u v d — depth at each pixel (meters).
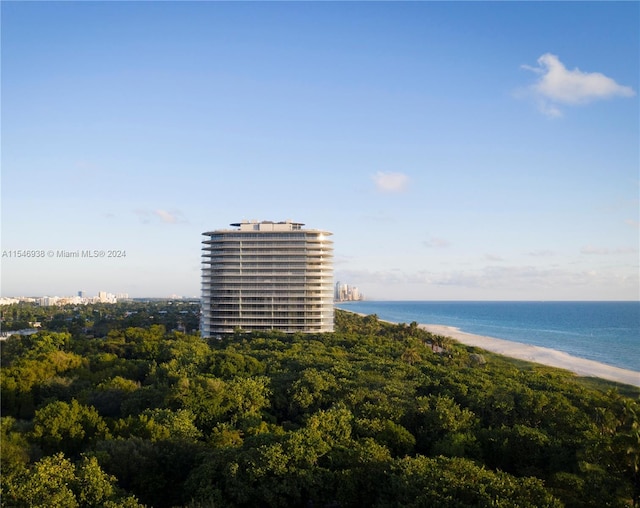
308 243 195.38
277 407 81.69
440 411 67.69
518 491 42.66
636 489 46.84
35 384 89.56
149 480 53.00
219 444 59.56
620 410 74.00
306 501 51.09
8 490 44.78
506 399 75.19
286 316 191.75
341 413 65.81
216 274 194.12
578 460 53.28
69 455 64.19
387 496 46.09
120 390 83.56
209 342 166.12
